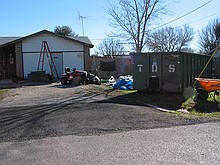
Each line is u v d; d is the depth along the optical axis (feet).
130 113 26.78
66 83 61.93
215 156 14.75
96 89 49.83
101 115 25.93
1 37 95.66
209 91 34.91
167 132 20.03
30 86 59.88
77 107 30.37
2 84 66.95
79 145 17.33
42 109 29.58
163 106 31.83
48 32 81.41
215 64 54.75
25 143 17.95
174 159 14.42
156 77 40.55
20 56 80.64
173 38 171.32
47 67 81.35
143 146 16.80
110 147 16.78
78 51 83.92
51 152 16.08
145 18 92.27
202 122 23.30
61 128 21.52
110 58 84.64
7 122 23.76
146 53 41.14
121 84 49.75
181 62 38.88
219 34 168.45
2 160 14.94
